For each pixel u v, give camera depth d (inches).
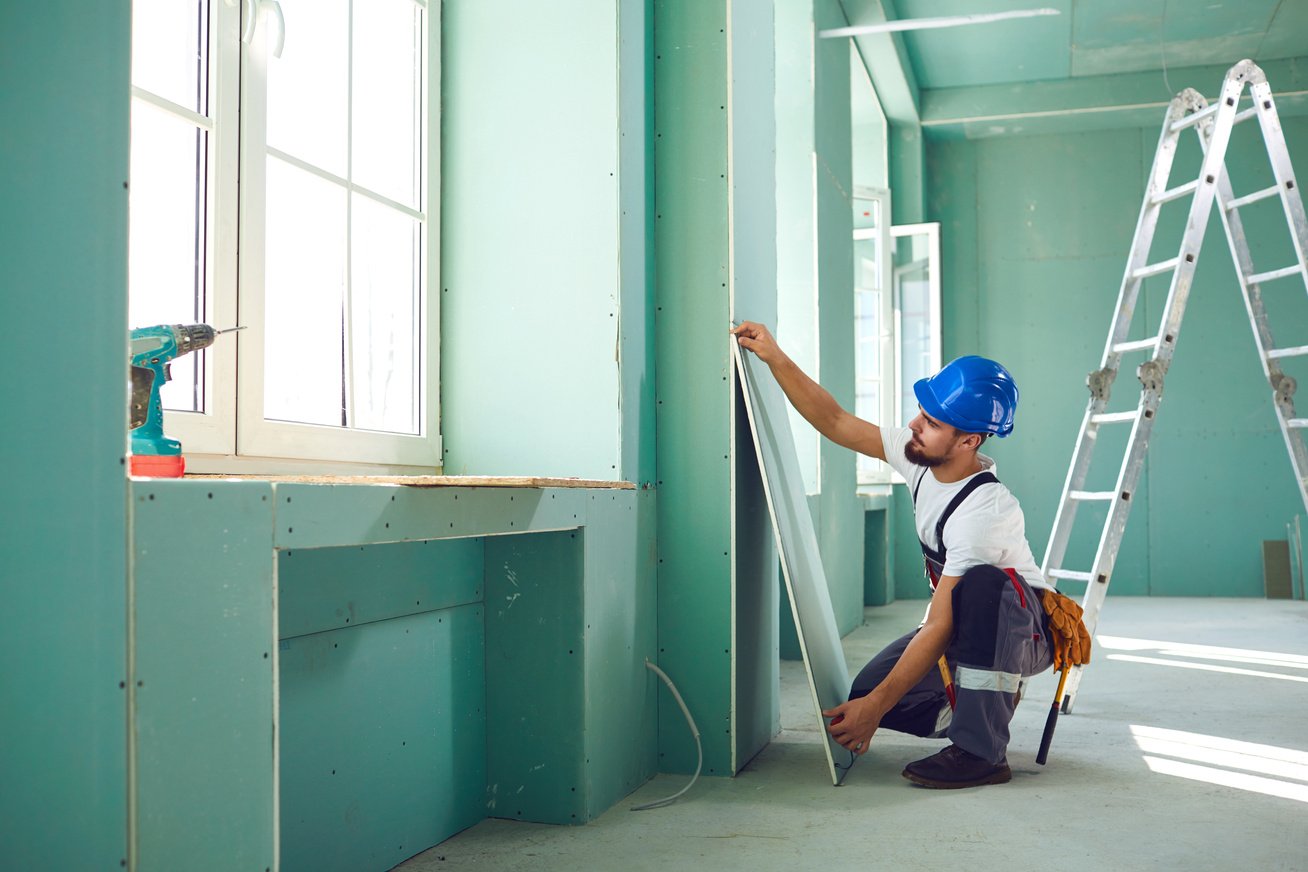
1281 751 111.0
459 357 101.8
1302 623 225.3
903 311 307.1
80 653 43.0
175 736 46.0
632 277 100.4
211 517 48.1
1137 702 138.6
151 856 44.8
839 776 101.0
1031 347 307.1
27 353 41.7
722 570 102.7
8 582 41.3
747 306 110.1
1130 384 301.0
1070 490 150.7
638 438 100.6
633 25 102.4
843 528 214.5
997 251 310.7
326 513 54.9
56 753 42.5
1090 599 138.5
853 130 289.4
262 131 78.9
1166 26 257.1
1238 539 291.6
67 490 42.8
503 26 102.1
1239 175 295.6
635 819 88.4
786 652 187.3
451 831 84.4
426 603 81.4
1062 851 78.8
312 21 86.5
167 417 69.3
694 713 103.0
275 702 51.5
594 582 89.4
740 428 104.2
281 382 83.2
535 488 78.2
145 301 69.6
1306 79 274.8
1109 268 303.4
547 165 100.1
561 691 88.0
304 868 66.7
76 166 43.6
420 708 80.4
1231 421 293.4
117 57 45.5
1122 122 299.1
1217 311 295.7
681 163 106.1
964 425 96.2
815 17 196.4
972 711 98.1
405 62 99.3
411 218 99.0
